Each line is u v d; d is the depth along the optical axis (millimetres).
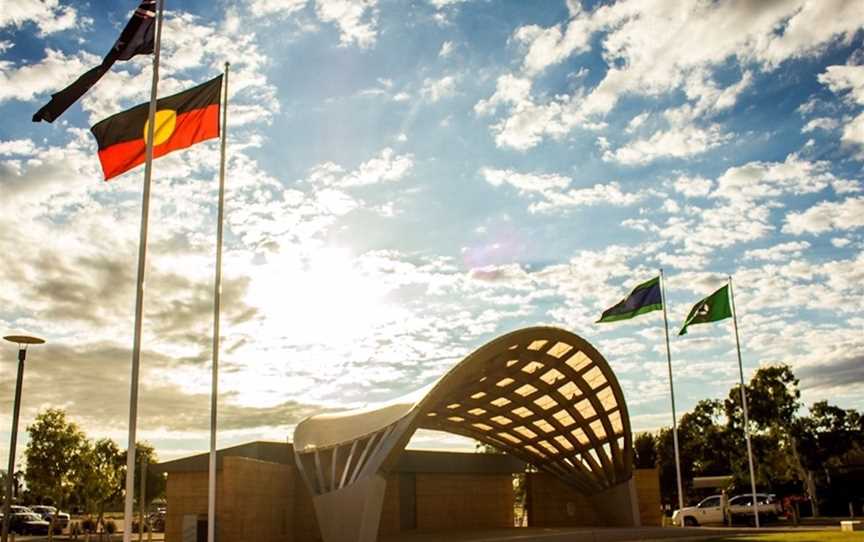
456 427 44000
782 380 64875
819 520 48438
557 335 31344
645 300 37562
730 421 67500
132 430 16125
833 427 61969
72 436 34219
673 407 37125
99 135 18375
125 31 18281
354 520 26672
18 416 22297
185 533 25531
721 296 37031
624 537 32656
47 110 16953
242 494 26875
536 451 44750
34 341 22625
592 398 37000
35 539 44188
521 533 34469
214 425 20109
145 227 17125
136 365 16500
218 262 21125
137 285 16875
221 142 21984
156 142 18766
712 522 43781
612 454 40219
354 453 28734
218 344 20594
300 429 35500
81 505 50188
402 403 28859
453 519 43250
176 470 32812
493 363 31453
